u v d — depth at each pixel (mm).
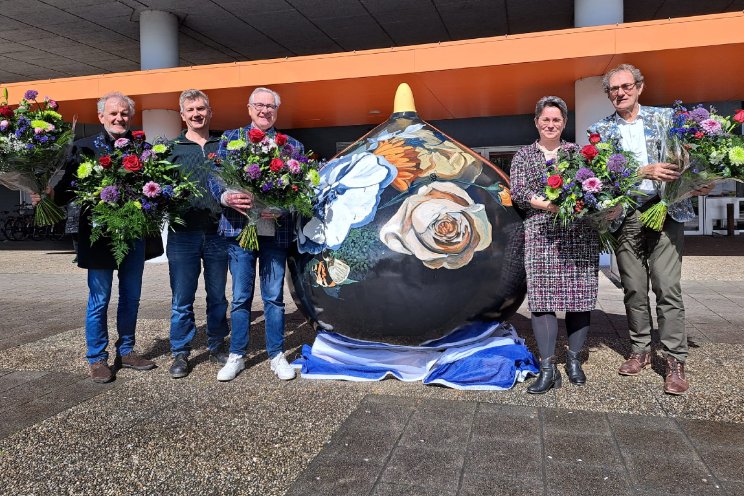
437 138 4125
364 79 9961
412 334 3758
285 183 3477
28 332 5781
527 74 9812
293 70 10094
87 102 11344
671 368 3676
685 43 8438
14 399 3770
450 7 13008
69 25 13688
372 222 3695
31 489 2609
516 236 3797
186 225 4148
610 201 3232
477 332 3893
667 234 3664
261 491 2533
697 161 3248
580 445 2875
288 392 3766
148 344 5172
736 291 7559
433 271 3609
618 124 3854
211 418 3359
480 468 2662
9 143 3531
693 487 2467
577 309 3619
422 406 3447
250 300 4137
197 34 14547
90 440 3100
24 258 13805
